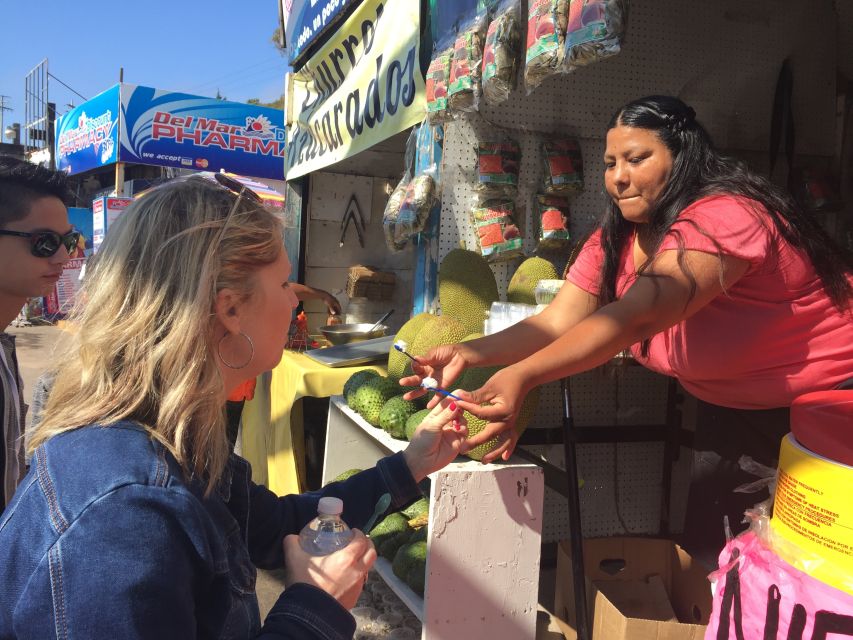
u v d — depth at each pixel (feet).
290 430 10.89
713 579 4.23
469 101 8.52
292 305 3.42
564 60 7.03
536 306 7.59
